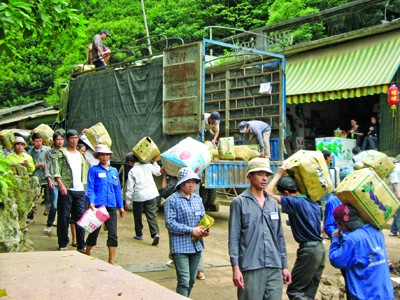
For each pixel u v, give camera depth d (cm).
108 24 2662
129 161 833
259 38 1681
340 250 371
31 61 3100
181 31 2542
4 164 396
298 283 457
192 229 476
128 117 1121
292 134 1608
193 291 578
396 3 1833
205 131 1063
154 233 804
